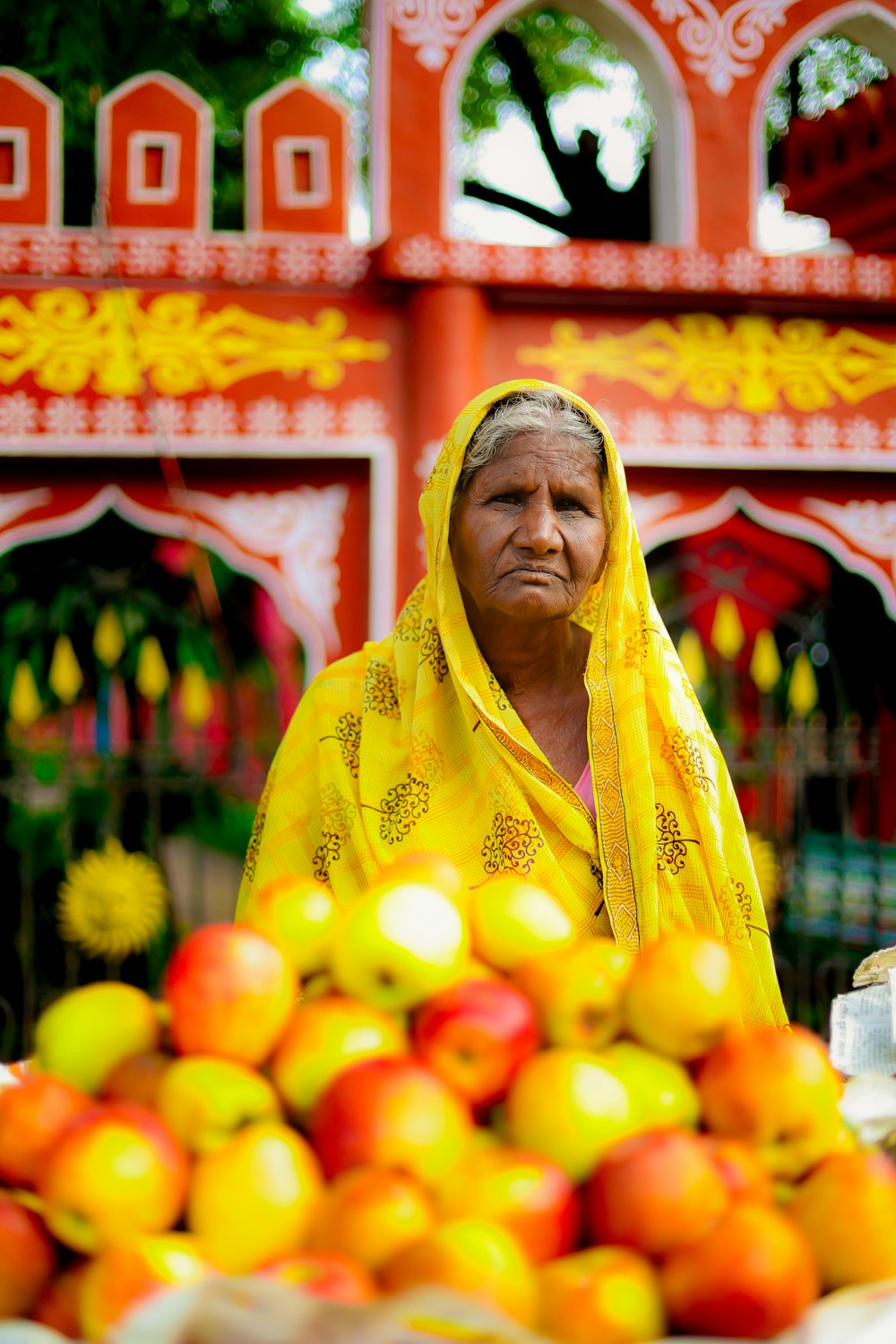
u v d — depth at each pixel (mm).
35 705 4438
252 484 3615
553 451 1652
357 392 3537
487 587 1660
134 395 3471
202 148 3473
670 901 1727
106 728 4883
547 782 1704
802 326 3727
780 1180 972
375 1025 1007
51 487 3564
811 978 4656
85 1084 1001
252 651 4980
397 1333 728
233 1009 976
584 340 3631
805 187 5043
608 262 3516
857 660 4984
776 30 3652
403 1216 827
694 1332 807
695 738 1774
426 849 1710
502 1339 708
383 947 1027
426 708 1766
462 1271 774
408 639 1866
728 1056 993
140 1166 838
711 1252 806
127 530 4617
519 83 7277
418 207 3527
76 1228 836
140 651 4801
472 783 1737
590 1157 920
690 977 1013
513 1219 846
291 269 3488
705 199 3619
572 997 1027
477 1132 979
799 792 4453
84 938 4477
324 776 1812
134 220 3457
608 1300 794
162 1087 939
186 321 3490
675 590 5457
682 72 3619
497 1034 989
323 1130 899
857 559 3867
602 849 1686
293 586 3621
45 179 3441
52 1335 783
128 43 5918
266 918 1143
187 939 1029
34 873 4707
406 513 3541
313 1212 851
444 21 3527
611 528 1770
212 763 4730
